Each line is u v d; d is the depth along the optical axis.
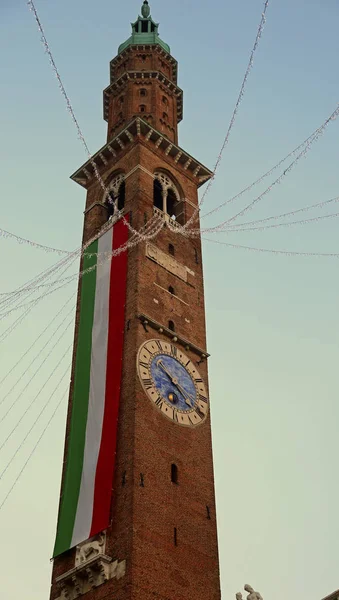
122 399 55.62
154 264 65.62
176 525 50.88
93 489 51.88
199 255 72.25
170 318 63.19
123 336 59.47
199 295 68.44
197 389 60.41
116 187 74.56
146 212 69.31
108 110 88.88
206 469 56.25
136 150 74.25
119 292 62.69
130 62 89.44
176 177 76.50
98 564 47.47
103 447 53.56
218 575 51.12
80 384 59.25
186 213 74.44
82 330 63.00
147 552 47.72
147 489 50.72
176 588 47.78
